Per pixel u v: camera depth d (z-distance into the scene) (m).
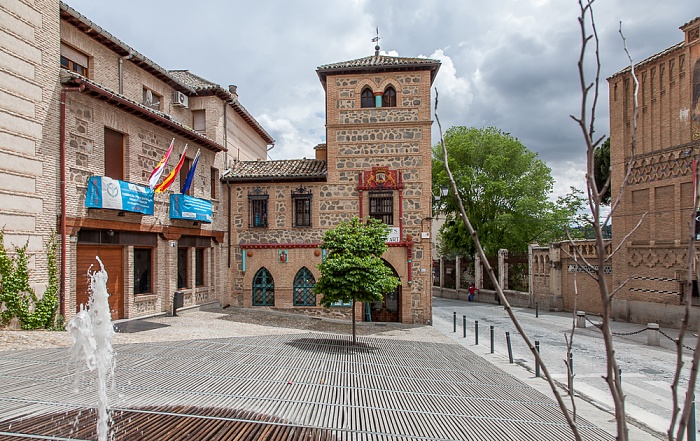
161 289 18.58
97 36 16.83
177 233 19.41
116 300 16.30
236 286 23.27
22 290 12.44
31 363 9.27
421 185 22.33
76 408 6.93
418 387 10.20
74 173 14.15
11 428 6.07
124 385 8.38
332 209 22.77
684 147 21.03
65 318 13.60
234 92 25.53
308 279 22.89
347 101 22.80
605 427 8.45
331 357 12.78
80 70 16.62
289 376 10.21
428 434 7.20
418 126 22.45
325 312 22.52
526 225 37.34
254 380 9.56
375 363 12.48
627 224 24.27
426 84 22.45
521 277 36.41
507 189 37.00
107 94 14.86
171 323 16.83
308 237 22.86
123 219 16.08
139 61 19.22
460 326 22.31
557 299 29.80
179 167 18.22
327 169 22.81
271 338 15.15
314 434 6.75
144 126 17.56
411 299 22.11
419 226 22.27
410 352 14.59
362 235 15.79
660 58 22.34
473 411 8.65
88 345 7.72
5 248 12.08
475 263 39.50
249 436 6.42
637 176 23.73
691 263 2.15
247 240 23.27
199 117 23.92
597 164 31.27
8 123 12.20
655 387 11.78
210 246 22.41
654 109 22.86
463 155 39.41
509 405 9.29
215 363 10.71
